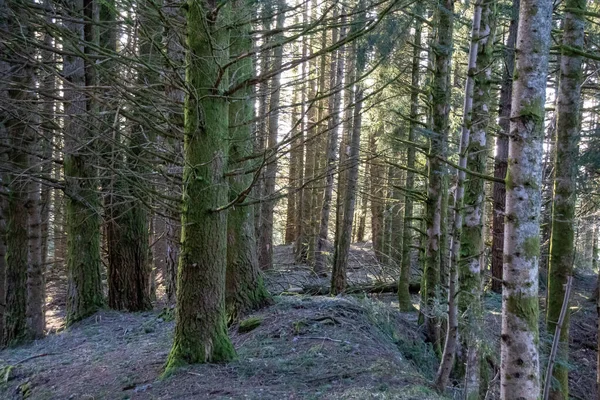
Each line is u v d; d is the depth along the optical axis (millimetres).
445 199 8648
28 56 5141
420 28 9875
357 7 5207
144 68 5238
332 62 11008
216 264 5598
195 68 5371
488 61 6688
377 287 12930
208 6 5363
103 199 10703
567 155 5844
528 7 3559
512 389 3586
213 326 5660
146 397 4992
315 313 7773
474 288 6504
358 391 4934
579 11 5414
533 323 3607
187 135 5414
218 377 5320
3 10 5301
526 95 3576
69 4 8102
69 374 6531
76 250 10367
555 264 5852
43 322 9320
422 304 8883
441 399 4824
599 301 5676
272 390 5027
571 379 9695
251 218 8570
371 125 12953
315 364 5859
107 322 9820
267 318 7750
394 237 18578
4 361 7707
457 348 6840
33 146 9211
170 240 9117
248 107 8289
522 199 3607
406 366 6414
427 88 9836
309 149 18719
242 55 5027
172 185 6543
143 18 5617
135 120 5359
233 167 8125
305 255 19109
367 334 7238
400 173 17672
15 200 9578
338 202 11391
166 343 7523
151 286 14133
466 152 5293
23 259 9516
